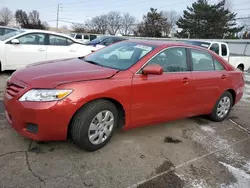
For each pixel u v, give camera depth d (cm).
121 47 387
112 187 243
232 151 346
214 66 433
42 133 262
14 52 654
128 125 324
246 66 1120
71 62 353
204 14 4484
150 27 5684
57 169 259
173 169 285
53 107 256
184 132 396
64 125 267
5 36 695
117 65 334
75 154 290
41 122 257
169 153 320
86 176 254
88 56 401
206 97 413
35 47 687
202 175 279
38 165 262
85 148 290
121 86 298
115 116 311
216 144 363
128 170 272
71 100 263
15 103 265
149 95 328
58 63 342
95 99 284
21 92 265
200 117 479
